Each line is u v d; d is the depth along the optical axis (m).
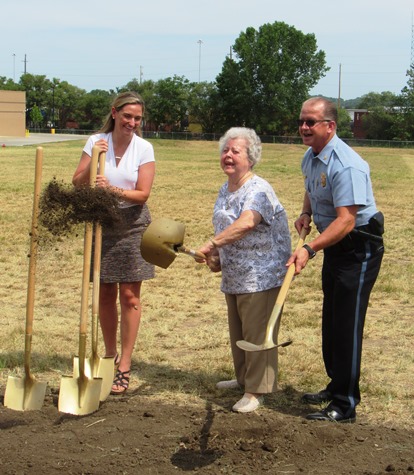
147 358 6.22
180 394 5.34
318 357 6.27
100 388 4.88
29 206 17.36
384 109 96.06
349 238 4.73
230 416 4.84
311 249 4.57
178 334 7.00
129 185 5.36
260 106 89.50
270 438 4.52
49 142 65.50
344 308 4.77
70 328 7.10
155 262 4.61
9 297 8.49
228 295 5.19
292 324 7.35
